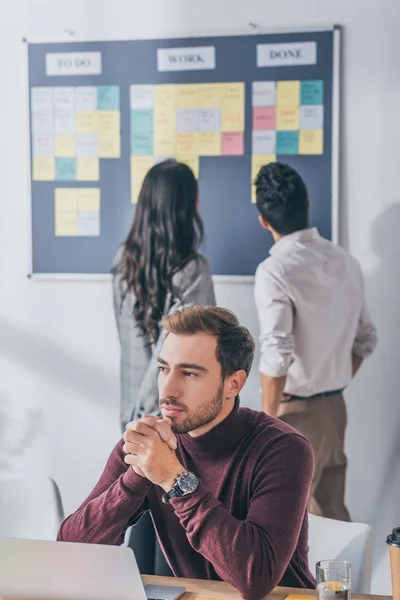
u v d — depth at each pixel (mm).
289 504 1897
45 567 1654
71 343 3648
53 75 3592
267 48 3422
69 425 3670
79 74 3574
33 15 3594
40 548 1645
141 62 3523
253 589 1793
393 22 3336
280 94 3424
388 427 3422
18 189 3654
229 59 3455
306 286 3270
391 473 3426
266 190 3354
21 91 3623
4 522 2525
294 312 3287
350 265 3338
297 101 3412
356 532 2260
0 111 3645
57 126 3604
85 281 3621
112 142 3566
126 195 3564
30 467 3697
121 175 3566
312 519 2348
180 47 3488
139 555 2664
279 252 3305
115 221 3578
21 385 3697
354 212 3408
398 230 3379
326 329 3303
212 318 1959
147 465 1857
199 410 1928
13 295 3680
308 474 1971
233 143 3471
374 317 3420
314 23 3387
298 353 3307
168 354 1950
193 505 1832
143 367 3539
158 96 3521
